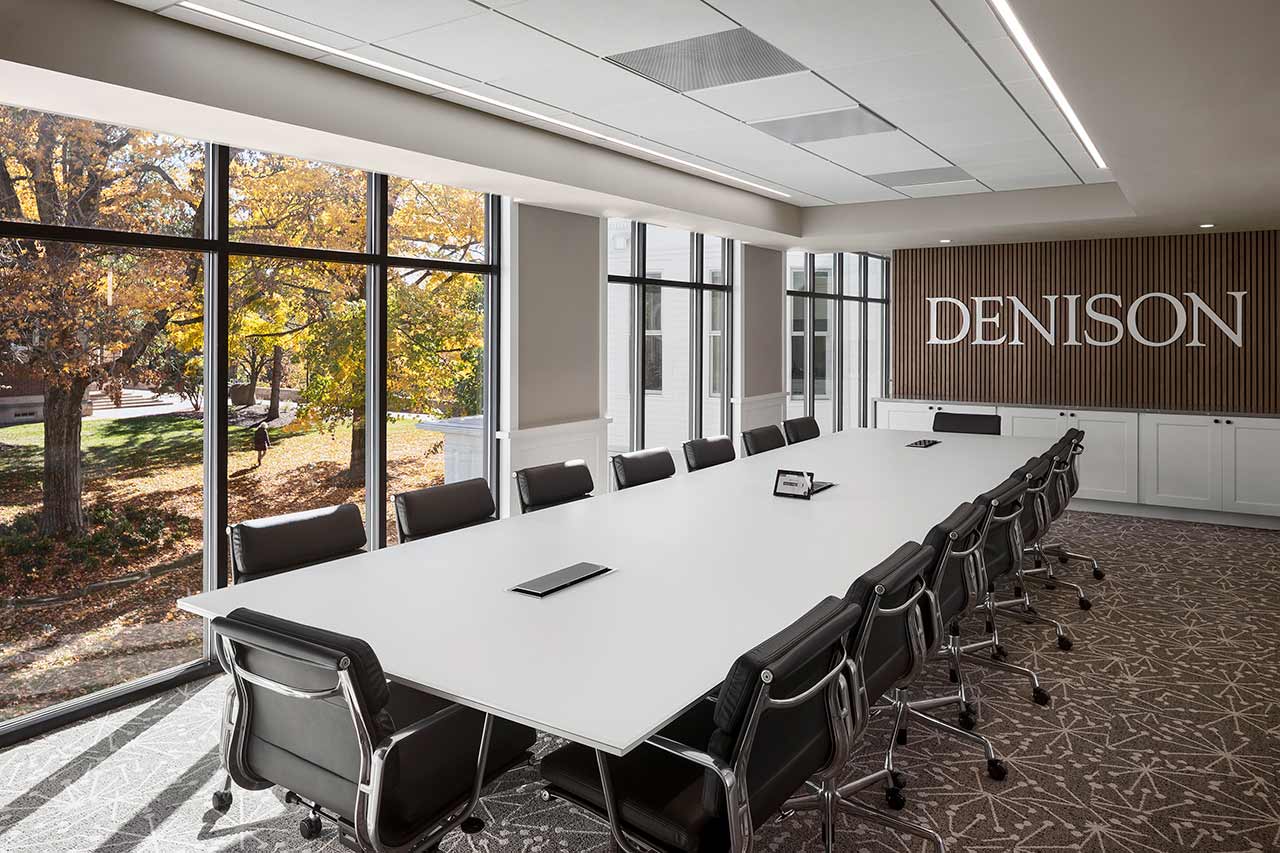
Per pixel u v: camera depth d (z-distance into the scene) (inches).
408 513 155.6
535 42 146.0
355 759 84.0
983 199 301.1
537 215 244.5
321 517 140.8
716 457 242.5
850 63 159.2
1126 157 195.9
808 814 120.5
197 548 171.8
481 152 190.2
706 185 271.6
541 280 247.0
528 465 246.1
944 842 113.0
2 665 146.1
